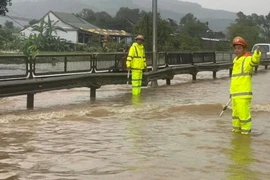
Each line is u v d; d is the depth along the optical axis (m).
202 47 60.12
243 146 6.98
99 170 5.50
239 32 73.69
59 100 13.36
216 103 12.23
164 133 8.02
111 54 15.52
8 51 50.94
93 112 10.50
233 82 8.15
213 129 8.49
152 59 18.06
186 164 5.80
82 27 81.81
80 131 8.16
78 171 5.46
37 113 10.33
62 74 12.84
